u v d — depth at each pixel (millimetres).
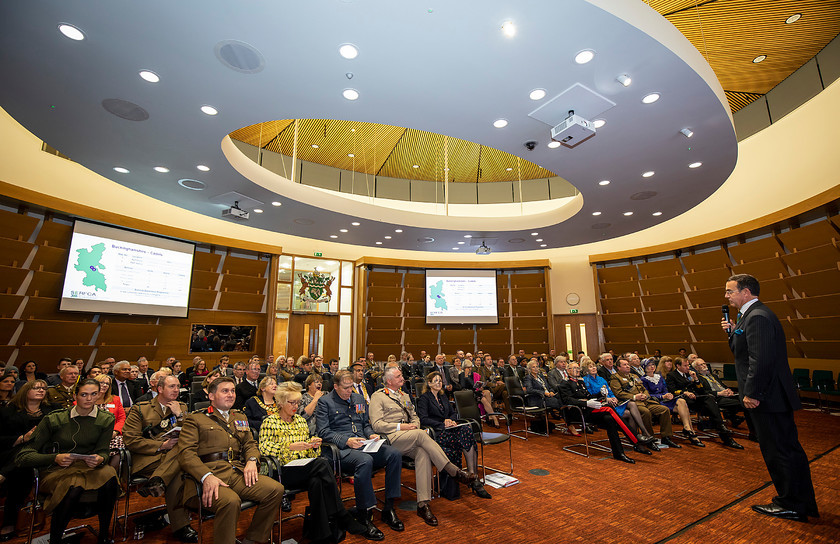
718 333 9930
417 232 8930
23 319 6816
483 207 12477
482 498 3590
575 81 3816
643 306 11359
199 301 9414
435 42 3279
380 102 4156
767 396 2949
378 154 10570
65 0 2844
